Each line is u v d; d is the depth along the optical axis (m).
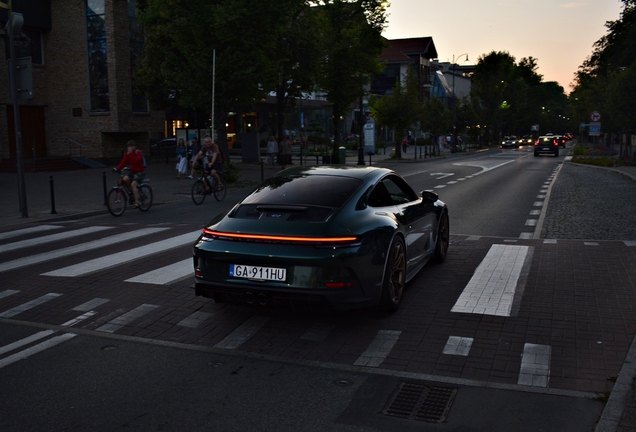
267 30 23.42
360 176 6.31
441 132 61.16
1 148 30.66
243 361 4.88
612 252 8.79
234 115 54.81
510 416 3.88
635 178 22.77
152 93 31.89
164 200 17.38
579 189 19.41
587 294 6.59
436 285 7.07
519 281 7.20
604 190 18.78
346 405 4.08
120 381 4.51
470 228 11.57
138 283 7.34
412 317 5.90
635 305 6.17
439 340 5.27
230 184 22.88
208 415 3.95
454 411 3.97
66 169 30.14
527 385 4.34
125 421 3.88
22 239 10.77
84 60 33.62
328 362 4.83
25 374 4.66
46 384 4.47
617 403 3.94
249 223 5.49
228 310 6.22
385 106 45.47
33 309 6.41
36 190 20.12
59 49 34.12
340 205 5.65
